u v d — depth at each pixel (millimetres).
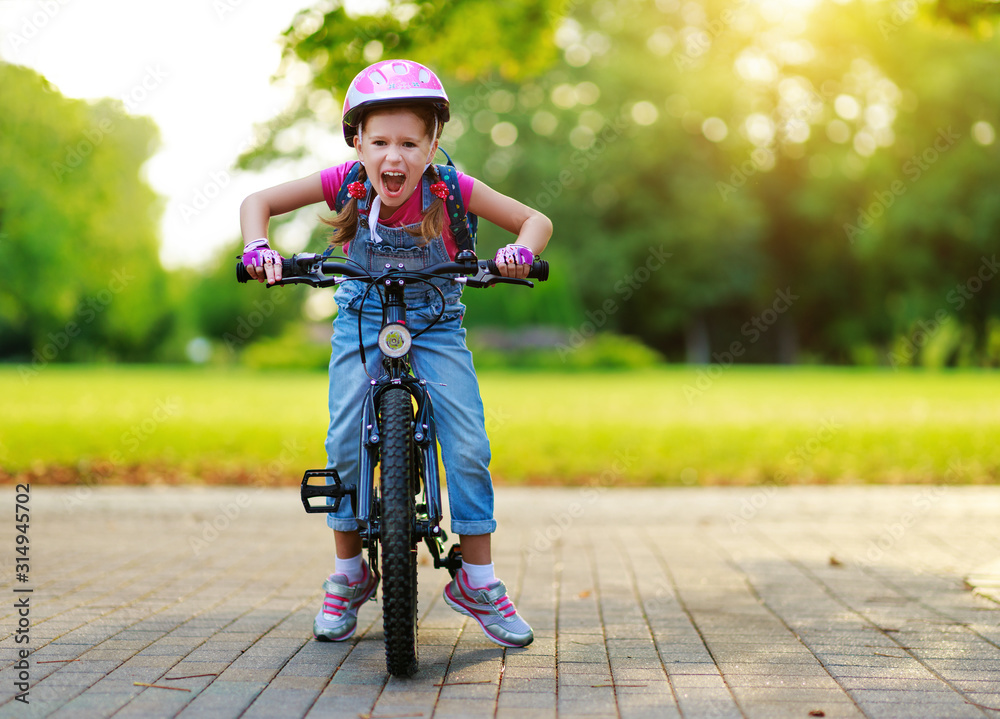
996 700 2844
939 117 34906
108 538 5992
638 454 9930
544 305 34500
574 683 3006
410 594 2945
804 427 12258
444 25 7980
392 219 3270
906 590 4531
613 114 36062
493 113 36125
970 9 6910
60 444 10133
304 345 35469
